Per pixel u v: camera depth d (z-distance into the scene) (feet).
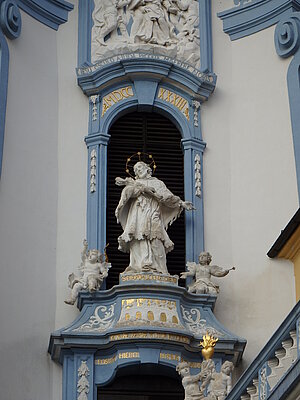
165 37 84.84
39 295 76.89
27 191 78.84
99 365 74.79
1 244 76.07
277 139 81.82
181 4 86.07
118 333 73.41
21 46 82.07
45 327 76.33
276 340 61.21
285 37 83.30
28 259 77.25
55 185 80.48
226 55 85.76
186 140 82.53
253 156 82.17
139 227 76.84
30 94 81.56
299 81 82.12
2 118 78.64
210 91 83.97
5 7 81.00
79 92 83.66
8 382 73.77
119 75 83.35
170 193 78.23
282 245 77.30
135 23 85.10
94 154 81.46
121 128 83.56
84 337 74.18
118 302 75.31
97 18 85.30
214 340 68.49
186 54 84.64
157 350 73.77
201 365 70.18
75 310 77.10
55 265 78.23
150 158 82.94
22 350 74.95
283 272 78.48
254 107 83.56
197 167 81.87
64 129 82.33
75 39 85.15
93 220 79.61
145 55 83.25
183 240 80.43
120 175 82.28
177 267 79.71
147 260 76.13
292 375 58.34
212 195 81.61
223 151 82.94
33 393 74.38
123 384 75.61
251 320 77.77
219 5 87.25
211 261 79.66
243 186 81.66
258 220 80.28
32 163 79.87
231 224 80.79
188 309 76.54
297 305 60.59
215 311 77.97
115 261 79.51
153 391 75.77
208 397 65.72
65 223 79.61
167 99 83.76
